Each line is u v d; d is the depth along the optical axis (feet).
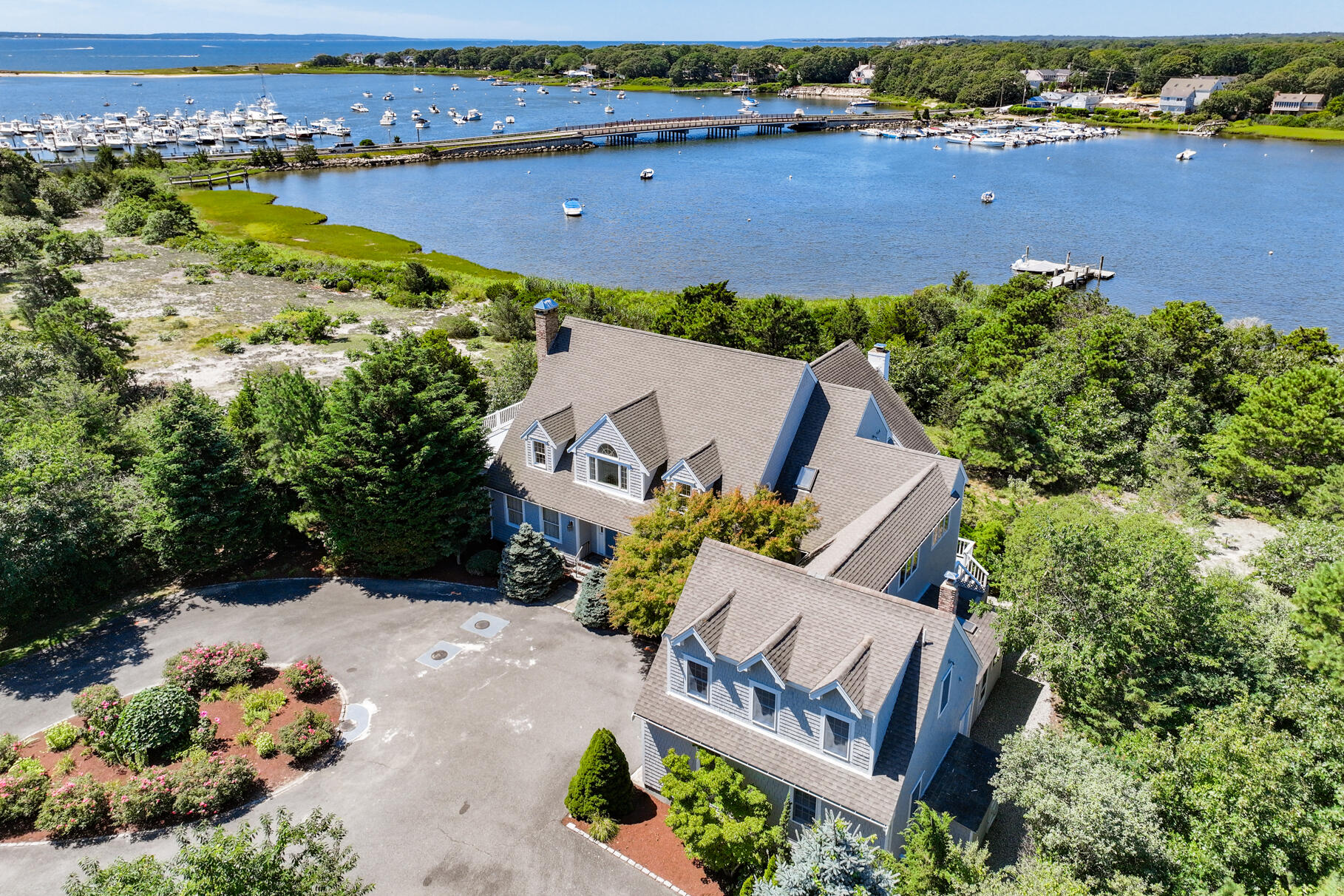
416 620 117.50
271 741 91.40
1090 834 66.33
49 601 117.60
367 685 103.50
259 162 618.85
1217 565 137.28
